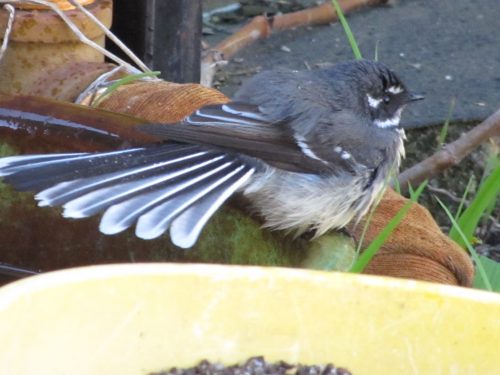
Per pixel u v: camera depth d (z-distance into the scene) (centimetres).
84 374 255
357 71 469
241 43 887
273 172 417
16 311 241
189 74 683
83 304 255
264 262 406
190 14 670
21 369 243
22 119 410
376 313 276
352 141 447
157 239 413
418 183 636
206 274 267
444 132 625
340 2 955
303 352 275
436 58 896
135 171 358
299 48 898
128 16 658
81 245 424
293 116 436
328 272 276
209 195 368
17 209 426
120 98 472
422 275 370
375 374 276
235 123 417
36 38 550
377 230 425
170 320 266
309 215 422
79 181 338
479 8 986
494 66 888
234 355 271
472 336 276
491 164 613
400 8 977
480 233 686
